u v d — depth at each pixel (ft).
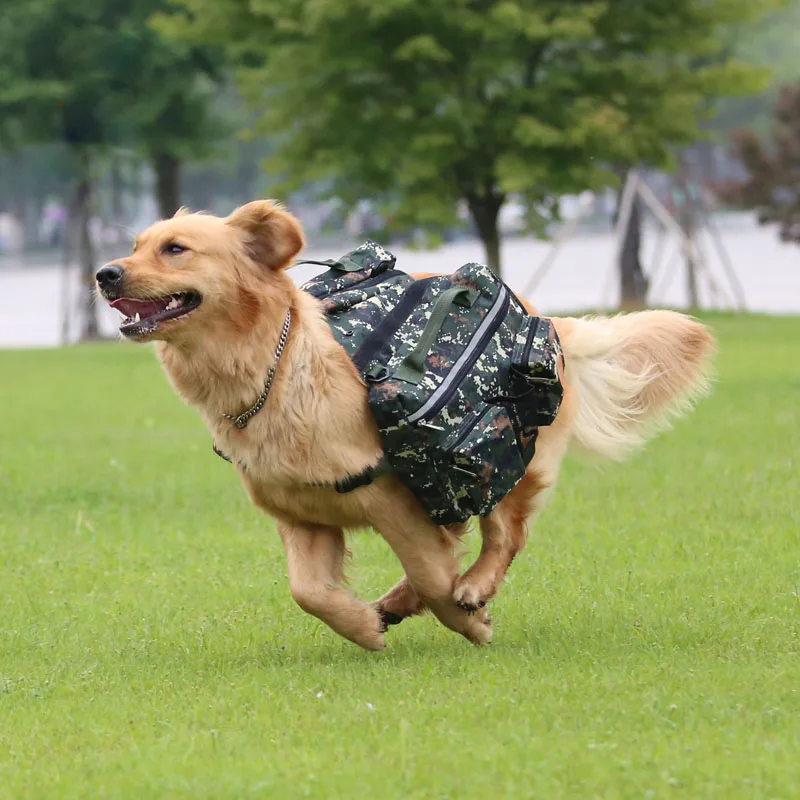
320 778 21.42
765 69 131.13
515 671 27.48
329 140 133.39
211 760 22.58
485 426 28.40
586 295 199.72
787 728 23.09
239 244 27.68
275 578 38.68
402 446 27.76
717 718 23.71
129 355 131.75
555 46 133.28
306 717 24.79
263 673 28.55
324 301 29.17
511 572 37.96
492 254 137.59
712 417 67.77
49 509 50.14
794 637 29.78
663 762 21.54
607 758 21.80
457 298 29.55
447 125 124.98
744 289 221.25
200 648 31.37
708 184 179.73
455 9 120.98
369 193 141.90
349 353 28.14
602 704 24.75
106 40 169.48
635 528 42.98
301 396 27.55
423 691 26.30
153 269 27.09
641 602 33.63
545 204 137.28
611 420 34.17
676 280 243.40
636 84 128.67
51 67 173.88
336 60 123.24
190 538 44.47
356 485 28.14
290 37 129.49
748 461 54.29
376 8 117.19
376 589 36.86
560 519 44.93
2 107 174.40
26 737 24.71
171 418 77.97
